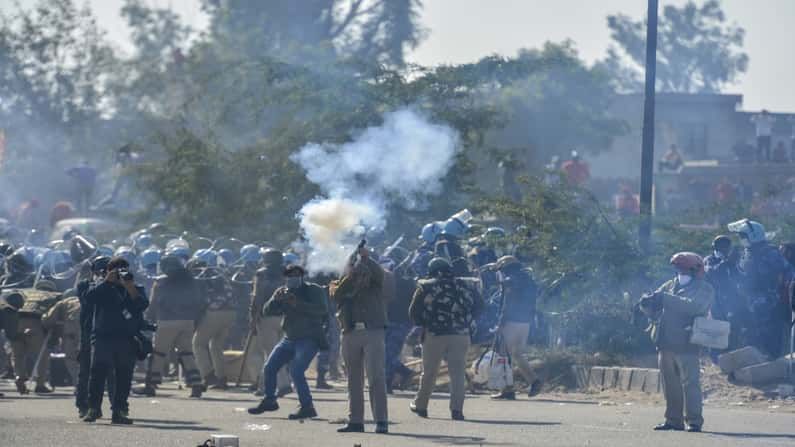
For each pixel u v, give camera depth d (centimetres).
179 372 3812
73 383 3381
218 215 5353
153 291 3384
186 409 2969
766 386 3288
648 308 2581
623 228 3947
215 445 2148
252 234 5272
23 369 3372
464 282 2777
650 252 3947
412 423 2667
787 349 3438
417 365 3753
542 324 3912
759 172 7906
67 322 3350
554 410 3022
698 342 2520
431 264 2775
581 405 3177
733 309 3412
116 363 2606
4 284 3994
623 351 3759
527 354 3791
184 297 3375
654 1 4047
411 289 3466
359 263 2473
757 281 3378
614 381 3544
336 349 3941
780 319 3369
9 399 3209
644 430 2552
